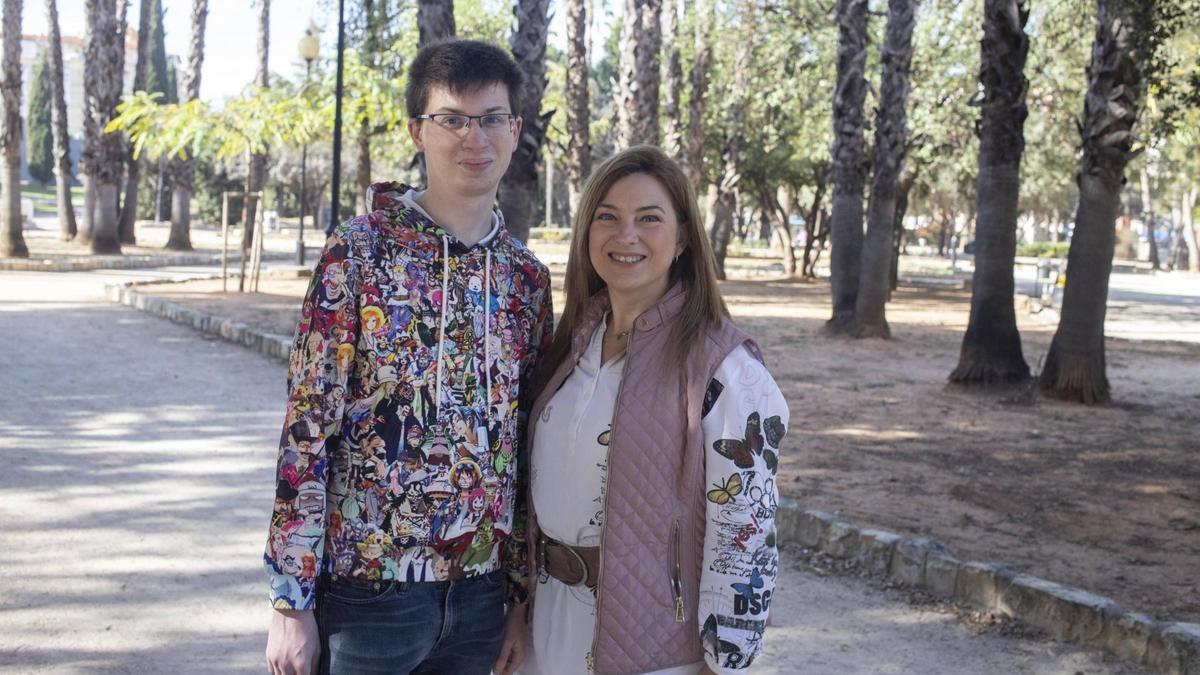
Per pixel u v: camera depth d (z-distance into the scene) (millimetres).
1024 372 10648
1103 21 9461
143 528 5496
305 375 2059
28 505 5777
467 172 2186
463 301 2172
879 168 14672
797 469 7113
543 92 9852
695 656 2215
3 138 23969
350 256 2080
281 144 20953
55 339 12422
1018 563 5211
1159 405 10258
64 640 4039
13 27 23750
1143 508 6414
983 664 4230
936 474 7129
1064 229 75750
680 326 2229
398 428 2098
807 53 24031
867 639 4473
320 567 2113
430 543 2121
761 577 2135
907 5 14258
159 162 51031
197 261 28906
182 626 4250
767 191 30094
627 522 2162
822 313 18531
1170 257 56406
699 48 25125
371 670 2137
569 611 2279
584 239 2346
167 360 11305
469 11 27938
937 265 43531
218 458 7125
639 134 21312
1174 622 4285
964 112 23203
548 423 2309
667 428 2176
